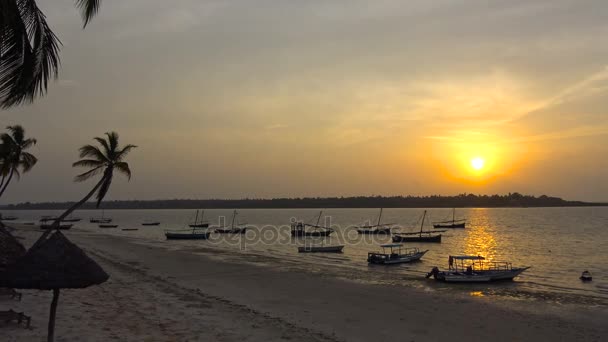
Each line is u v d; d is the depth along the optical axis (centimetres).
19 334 1494
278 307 2506
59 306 1983
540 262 5909
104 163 3769
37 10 1363
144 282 3022
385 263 5419
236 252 6738
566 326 2270
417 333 2056
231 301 2569
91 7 1389
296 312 2386
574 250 7575
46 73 1416
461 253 7131
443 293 3183
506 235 11431
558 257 6544
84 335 1582
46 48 1390
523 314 2523
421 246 8538
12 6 1255
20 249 2125
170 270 4134
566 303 2892
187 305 2288
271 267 4672
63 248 1175
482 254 6994
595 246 8256
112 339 1569
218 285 3272
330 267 4894
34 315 1783
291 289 3189
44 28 1380
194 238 9731
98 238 8731
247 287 3219
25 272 1114
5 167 4238
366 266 5253
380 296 2989
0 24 1230
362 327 2117
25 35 1352
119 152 3759
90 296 2297
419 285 3566
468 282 3741
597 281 4156
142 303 2245
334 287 3328
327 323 2162
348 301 2773
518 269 3969
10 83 1360
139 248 6612
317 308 2527
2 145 4156
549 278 4309
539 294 3253
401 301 2822
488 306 2723
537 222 18138
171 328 1792
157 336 1658
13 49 1339
